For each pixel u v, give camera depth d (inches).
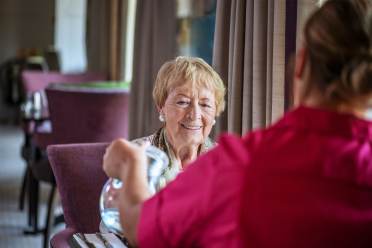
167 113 66.2
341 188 33.3
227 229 33.5
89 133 130.4
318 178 33.3
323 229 32.6
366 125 34.8
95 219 70.8
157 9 124.0
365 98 34.2
